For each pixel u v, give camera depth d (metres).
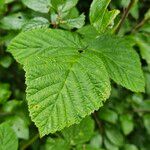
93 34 0.31
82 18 0.33
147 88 0.53
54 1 0.33
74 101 0.24
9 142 0.35
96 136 0.50
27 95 0.24
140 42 0.45
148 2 0.52
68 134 0.39
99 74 0.26
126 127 0.51
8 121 0.42
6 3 0.41
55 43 0.28
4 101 0.43
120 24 0.36
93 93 0.25
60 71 0.25
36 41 0.28
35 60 0.26
